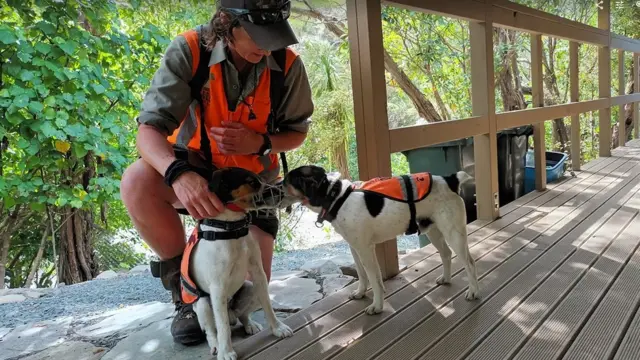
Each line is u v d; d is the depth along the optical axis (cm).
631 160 613
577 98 565
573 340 186
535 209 404
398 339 198
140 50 509
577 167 570
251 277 209
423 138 299
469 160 413
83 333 234
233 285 190
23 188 448
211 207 177
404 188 221
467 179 229
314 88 785
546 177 509
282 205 197
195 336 206
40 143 445
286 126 232
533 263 276
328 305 237
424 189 221
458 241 226
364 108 263
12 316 286
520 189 474
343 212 218
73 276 548
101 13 472
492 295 235
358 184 229
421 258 302
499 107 834
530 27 434
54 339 230
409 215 220
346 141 799
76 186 480
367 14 254
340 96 788
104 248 629
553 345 183
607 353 174
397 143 277
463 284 253
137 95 555
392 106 1004
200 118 206
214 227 185
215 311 185
